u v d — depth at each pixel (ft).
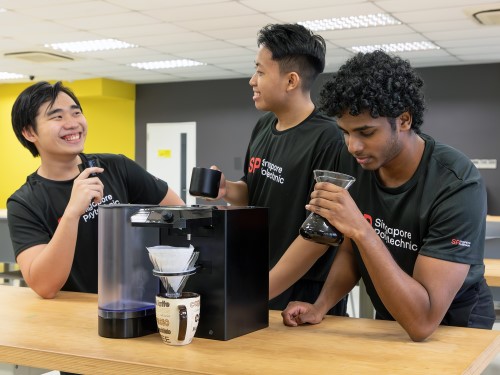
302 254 5.98
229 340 4.77
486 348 4.60
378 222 5.43
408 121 4.86
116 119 40.60
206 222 4.76
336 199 4.59
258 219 5.08
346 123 4.74
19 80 39.58
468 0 19.84
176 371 4.06
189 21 23.34
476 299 5.54
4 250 16.81
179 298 4.58
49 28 24.68
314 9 21.26
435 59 30.25
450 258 4.82
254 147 7.55
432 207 5.02
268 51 6.78
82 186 6.25
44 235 6.81
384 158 4.85
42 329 5.14
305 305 5.49
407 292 4.61
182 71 34.94
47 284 6.29
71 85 38.45
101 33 25.52
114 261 4.87
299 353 4.42
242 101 37.19
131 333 4.83
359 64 4.71
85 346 4.61
